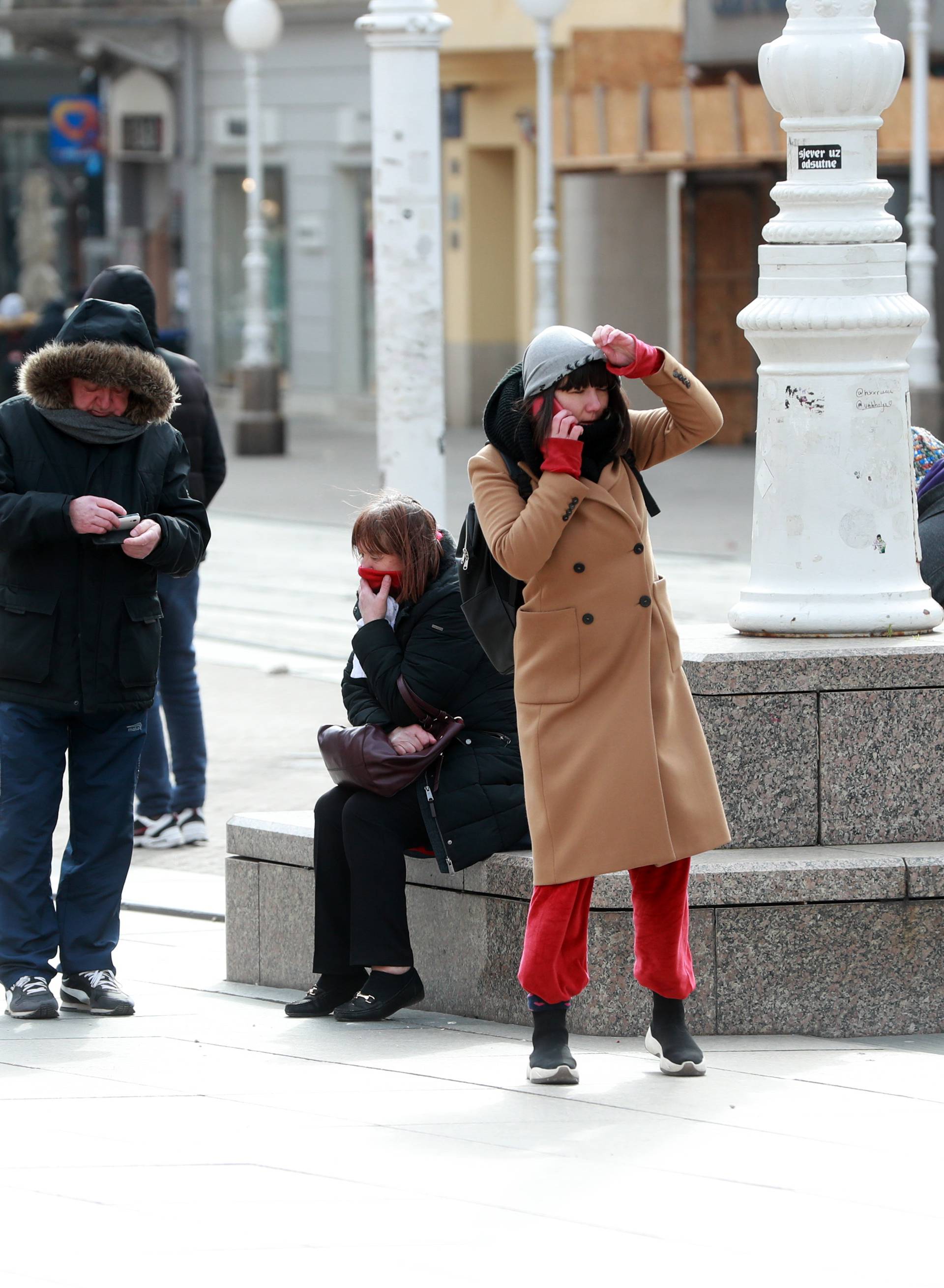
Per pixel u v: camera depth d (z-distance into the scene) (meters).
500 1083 18.56
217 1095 18.23
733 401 90.12
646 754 17.72
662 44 83.06
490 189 99.12
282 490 74.75
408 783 20.33
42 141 147.62
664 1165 16.28
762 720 20.81
